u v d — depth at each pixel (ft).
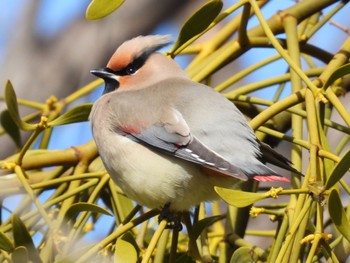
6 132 29.32
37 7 43.09
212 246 28.19
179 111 26.53
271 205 27.81
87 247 23.32
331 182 21.65
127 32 43.37
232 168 24.66
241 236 28.35
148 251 23.15
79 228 25.35
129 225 24.27
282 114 30.55
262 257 25.80
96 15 25.55
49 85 41.73
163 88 27.71
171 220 26.32
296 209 22.62
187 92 27.14
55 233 24.90
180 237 28.81
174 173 26.27
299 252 22.39
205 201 26.73
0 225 27.94
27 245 23.84
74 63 42.42
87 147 29.27
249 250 24.80
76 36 42.98
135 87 28.94
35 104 31.83
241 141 25.54
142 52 29.35
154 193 26.61
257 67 29.19
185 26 26.78
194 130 25.94
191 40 27.40
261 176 24.54
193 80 29.17
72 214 24.95
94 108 28.48
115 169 27.27
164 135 26.30
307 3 30.22
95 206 24.68
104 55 42.86
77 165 29.19
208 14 26.30
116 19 43.55
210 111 26.20
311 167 22.81
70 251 24.86
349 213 24.99
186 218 26.78
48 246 24.95
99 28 43.19
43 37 42.75
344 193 38.47
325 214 32.04
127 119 27.14
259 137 29.55
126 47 29.48
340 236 25.07
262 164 24.95
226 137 25.62
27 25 42.73
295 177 25.84
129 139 27.02
